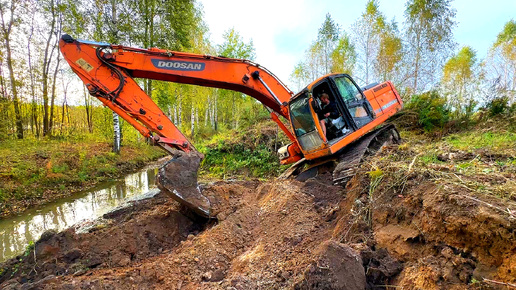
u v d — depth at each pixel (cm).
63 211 763
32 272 341
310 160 595
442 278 212
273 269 313
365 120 578
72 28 1358
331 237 334
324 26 2031
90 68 454
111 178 1153
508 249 190
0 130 1257
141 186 1022
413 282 228
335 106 543
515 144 474
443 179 280
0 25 1340
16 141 1275
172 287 317
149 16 1499
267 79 570
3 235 628
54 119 1816
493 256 199
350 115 542
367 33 1703
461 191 246
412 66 1553
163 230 454
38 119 1689
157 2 1501
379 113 618
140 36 1438
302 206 440
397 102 676
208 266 356
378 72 1652
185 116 3192
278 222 427
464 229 217
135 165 1417
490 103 832
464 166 329
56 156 1124
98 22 1318
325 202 434
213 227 439
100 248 391
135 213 520
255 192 598
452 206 235
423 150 461
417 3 1485
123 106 469
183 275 338
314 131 513
